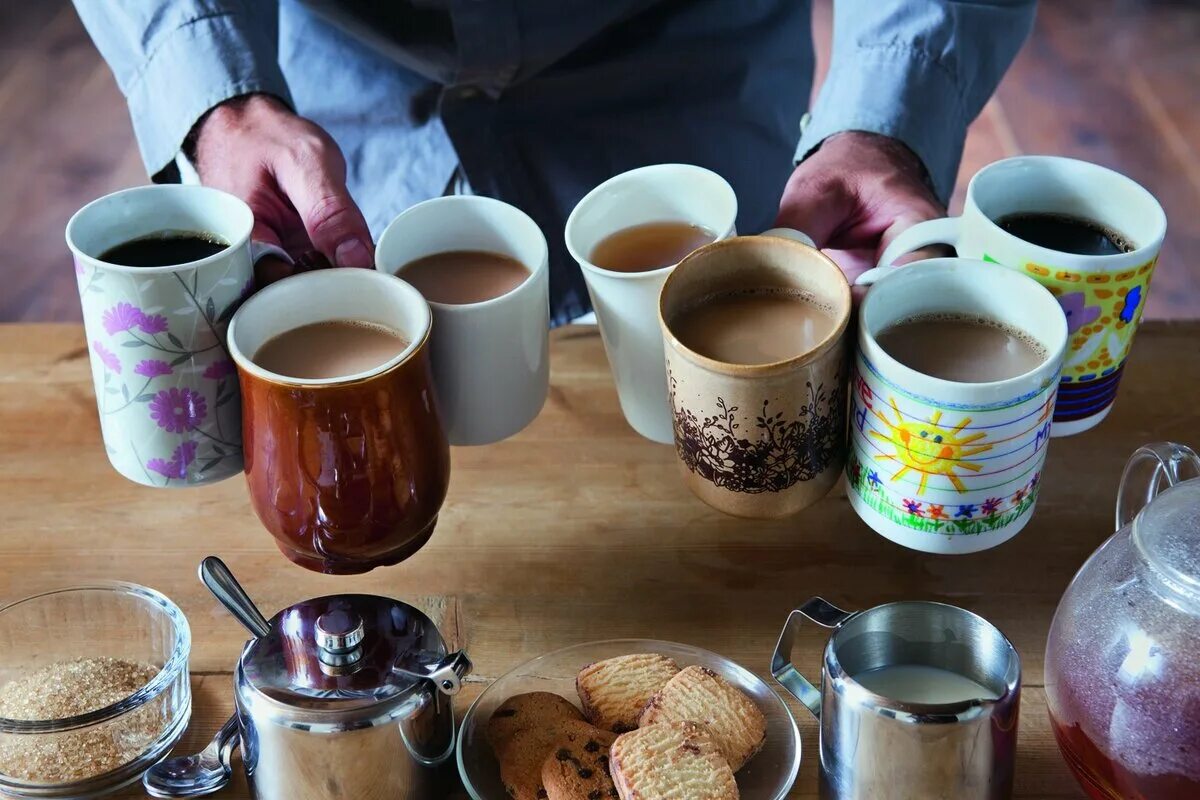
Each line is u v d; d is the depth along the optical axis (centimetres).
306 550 74
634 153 123
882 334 73
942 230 79
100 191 229
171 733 71
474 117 120
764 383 68
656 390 81
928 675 67
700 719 68
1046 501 85
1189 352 97
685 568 82
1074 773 65
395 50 114
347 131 123
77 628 77
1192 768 57
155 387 74
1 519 86
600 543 84
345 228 84
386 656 67
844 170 94
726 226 78
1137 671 57
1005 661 64
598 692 70
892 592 80
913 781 62
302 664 66
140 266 75
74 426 93
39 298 208
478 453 91
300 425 68
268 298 73
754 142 126
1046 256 73
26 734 68
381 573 82
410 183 123
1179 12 284
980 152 239
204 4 101
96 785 69
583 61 118
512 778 66
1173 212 226
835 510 86
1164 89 258
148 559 83
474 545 84
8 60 265
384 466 70
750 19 121
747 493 73
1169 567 57
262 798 67
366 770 65
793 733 69
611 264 81
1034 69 264
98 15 105
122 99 253
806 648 77
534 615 79
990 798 63
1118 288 74
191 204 78
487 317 75
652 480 88
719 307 74
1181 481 64
